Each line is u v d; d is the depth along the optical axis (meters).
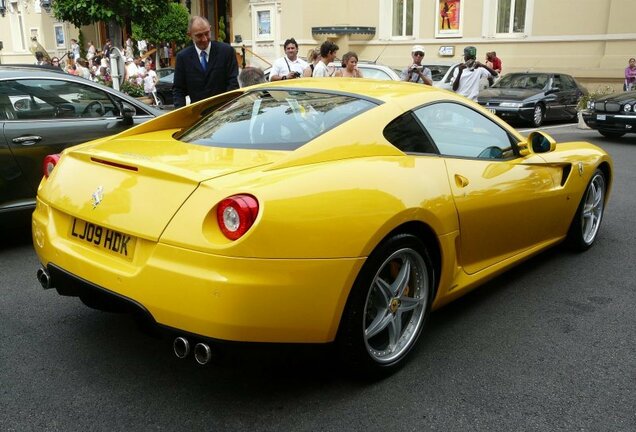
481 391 2.91
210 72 6.11
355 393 2.87
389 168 2.93
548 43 19.88
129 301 2.56
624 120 11.46
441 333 3.52
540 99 14.62
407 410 2.74
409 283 3.09
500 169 3.69
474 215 3.38
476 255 3.56
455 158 3.42
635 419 2.71
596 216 5.07
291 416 2.68
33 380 2.95
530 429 2.62
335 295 2.58
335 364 2.94
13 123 4.89
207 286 2.35
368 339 2.89
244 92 3.81
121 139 3.49
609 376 3.07
